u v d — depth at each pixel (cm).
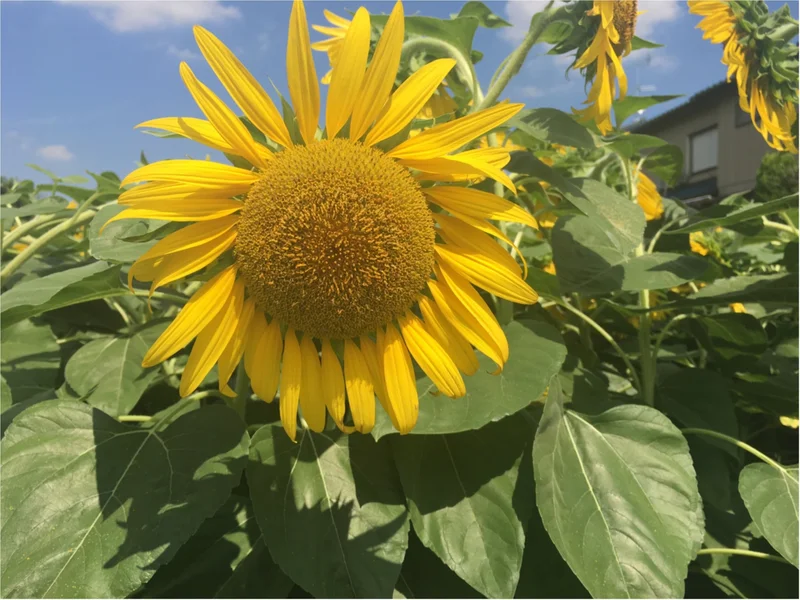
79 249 76
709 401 57
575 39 52
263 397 38
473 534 41
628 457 44
